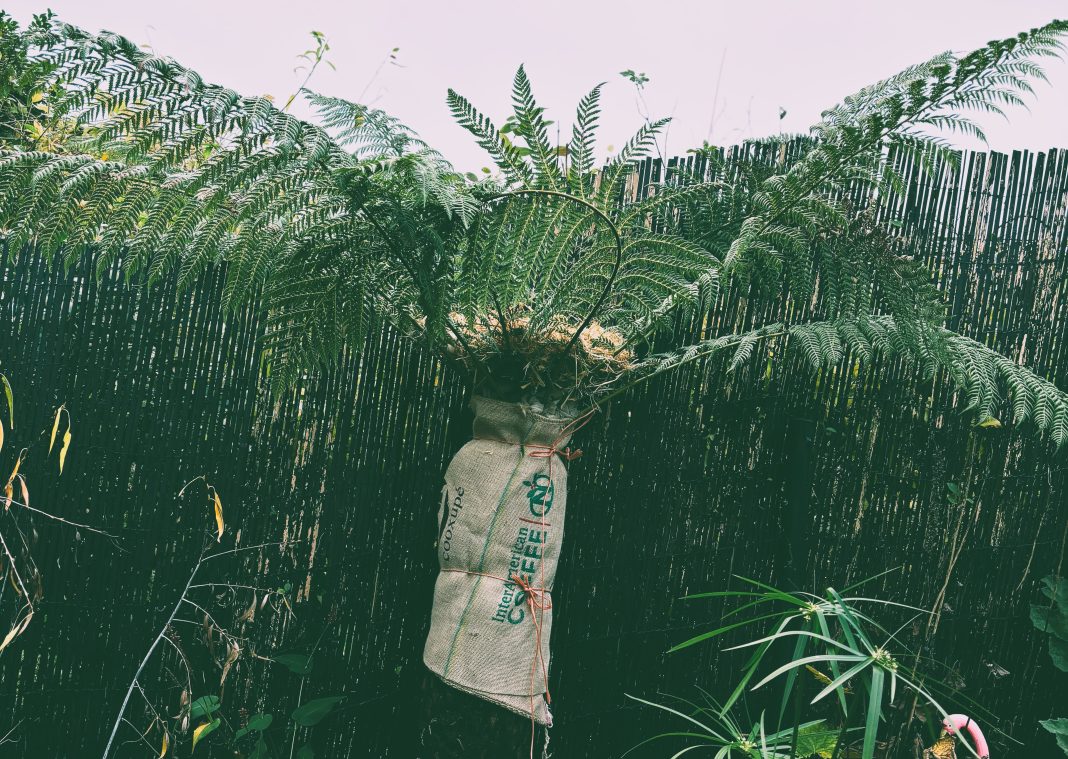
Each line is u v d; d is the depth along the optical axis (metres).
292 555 2.44
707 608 2.86
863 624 2.90
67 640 2.28
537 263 2.16
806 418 2.83
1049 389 2.41
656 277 2.21
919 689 1.63
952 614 2.96
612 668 2.78
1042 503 3.00
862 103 2.32
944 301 2.81
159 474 2.30
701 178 2.58
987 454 2.96
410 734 2.63
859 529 2.90
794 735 1.77
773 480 2.85
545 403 2.22
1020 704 3.05
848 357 2.83
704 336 2.70
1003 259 2.85
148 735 2.35
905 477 2.91
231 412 2.34
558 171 2.08
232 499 2.37
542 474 2.21
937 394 2.89
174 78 1.77
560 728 2.75
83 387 2.22
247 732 2.31
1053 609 2.98
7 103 2.37
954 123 2.21
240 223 1.99
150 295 2.25
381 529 2.53
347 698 2.55
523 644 2.19
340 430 2.45
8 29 1.67
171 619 2.15
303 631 2.47
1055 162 2.86
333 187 1.93
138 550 2.31
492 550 2.19
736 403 2.78
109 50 1.70
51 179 1.86
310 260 2.05
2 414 2.15
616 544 2.73
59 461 2.22
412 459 2.53
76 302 2.20
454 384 2.55
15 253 1.89
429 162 1.89
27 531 2.21
